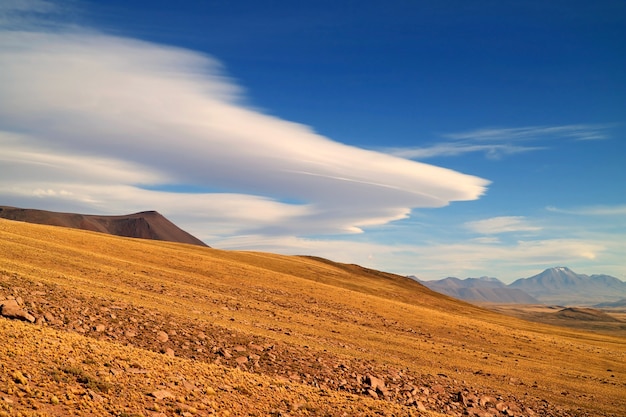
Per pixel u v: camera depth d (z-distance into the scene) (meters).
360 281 138.00
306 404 23.78
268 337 40.50
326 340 47.72
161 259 86.38
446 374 43.38
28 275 40.47
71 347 22.58
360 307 79.94
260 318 53.47
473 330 78.94
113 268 63.34
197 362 27.48
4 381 16.75
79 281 46.19
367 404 26.58
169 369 23.73
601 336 121.56
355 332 57.19
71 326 29.59
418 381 37.62
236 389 23.72
